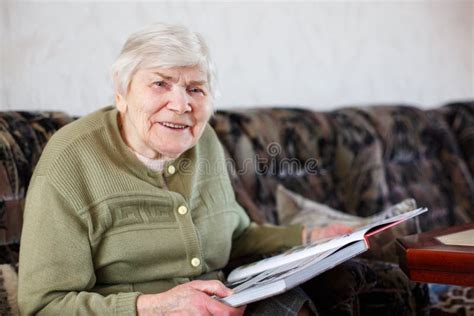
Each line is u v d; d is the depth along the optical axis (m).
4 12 1.83
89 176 1.27
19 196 1.44
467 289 1.72
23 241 1.23
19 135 1.49
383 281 1.50
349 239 1.17
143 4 2.14
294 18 2.59
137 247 1.30
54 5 1.93
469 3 3.27
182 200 1.35
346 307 1.34
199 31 2.31
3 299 1.32
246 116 2.08
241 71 2.44
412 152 2.55
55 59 1.94
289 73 2.59
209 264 1.45
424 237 1.36
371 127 2.41
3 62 1.83
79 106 2.01
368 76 2.88
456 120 2.82
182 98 1.27
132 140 1.34
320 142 2.23
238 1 2.41
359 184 2.28
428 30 3.12
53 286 1.20
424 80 3.13
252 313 1.18
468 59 3.32
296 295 1.23
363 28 2.83
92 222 1.26
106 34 2.05
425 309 1.56
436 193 2.56
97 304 1.18
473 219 2.62
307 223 1.88
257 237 1.62
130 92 1.29
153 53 1.25
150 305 1.16
